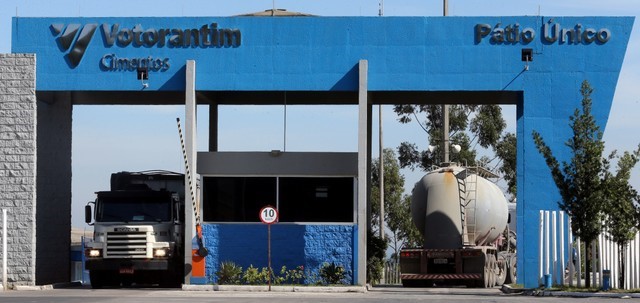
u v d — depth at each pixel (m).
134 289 37.25
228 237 37.66
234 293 33.91
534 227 37.56
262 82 37.84
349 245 37.47
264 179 37.97
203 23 38.03
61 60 38.19
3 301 28.27
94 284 39.44
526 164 37.69
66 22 38.31
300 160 37.94
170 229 38.94
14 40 38.31
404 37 37.75
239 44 37.94
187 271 37.03
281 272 37.19
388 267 59.25
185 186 37.34
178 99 42.38
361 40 37.81
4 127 37.97
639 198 33.78
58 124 41.81
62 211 41.81
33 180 37.88
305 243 37.62
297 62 37.84
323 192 37.81
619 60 37.62
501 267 43.03
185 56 38.00
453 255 39.66
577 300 29.66
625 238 33.38
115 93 41.00
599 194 33.41
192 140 37.34
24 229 37.81
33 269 37.72
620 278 33.78
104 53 38.16
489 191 41.44
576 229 33.81
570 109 37.66
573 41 37.75
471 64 37.75
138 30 38.12
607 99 37.50
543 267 35.66
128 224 38.62
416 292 35.53
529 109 37.62
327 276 37.06
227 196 37.94
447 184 40.41
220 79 37.88
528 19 37.84
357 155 37.72
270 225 37.50
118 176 41.25
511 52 37.75
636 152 33.78
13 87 37.97
